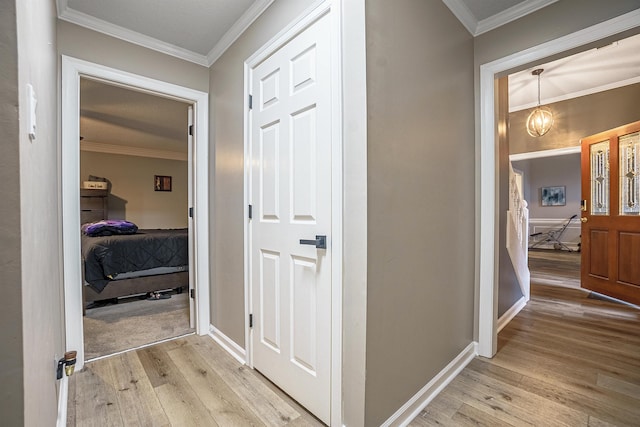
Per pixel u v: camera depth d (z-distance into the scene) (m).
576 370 1.86
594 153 3.57
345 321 1.31
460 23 1.91
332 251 1.36
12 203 0.57
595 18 1.64
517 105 4.89
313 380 1.46
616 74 3.81
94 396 1.63
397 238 1.38
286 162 1.64
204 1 1.83
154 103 3.71
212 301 2.49
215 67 2.42
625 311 2.97
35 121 0.80
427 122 1.59
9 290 0.57
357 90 1.24
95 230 3.68
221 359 2.06
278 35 1.69
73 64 1.93
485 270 2.07
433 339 1.66
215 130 2.43
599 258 3.49
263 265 1.82
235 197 2.14
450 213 1.82
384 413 1.32
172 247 3.61
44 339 0.92
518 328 2.55
